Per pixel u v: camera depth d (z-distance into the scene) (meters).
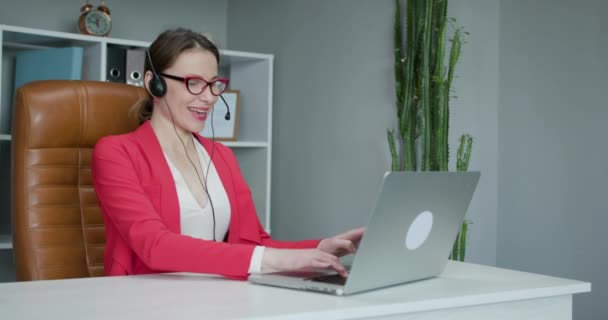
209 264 1.46
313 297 1.26
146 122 1.87
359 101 3.26
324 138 3.49
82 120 2.09
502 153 3.12
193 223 1.87
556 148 2.89
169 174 1.81
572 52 2.83
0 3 3.48
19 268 2.00
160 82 1.84
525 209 3.01
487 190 3.09
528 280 1.50
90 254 2.06
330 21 3.45
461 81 3.01
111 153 1.73
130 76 3.26
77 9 3.71
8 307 1.15
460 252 2.70
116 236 1.73
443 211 1.44
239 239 1.95
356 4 3.28
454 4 3.01
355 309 1.17
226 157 2.02
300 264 1.42
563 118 2.86
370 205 3.18
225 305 1.18
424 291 1.35
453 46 2.68
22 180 2.02
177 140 1.90
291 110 3.73
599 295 2.74
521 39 3.04
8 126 3.44
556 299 1.45
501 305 1.37
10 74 3.43
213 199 1.91
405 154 2.81
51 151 2.06
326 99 3.48
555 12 2.90
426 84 2.68
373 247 1.26
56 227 2.03
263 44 3.95
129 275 1.58
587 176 2.77
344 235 1.60
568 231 2.85
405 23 2.99
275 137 3.86
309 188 3.60
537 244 2.96
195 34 1.88
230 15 4.23
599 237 2.73
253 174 3.75
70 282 1.41
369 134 3.20
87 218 2.09
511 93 3.08
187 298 1.24
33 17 3.58
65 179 2.07
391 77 3.08
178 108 1.84
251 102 3.77
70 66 3.06
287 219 3.76
